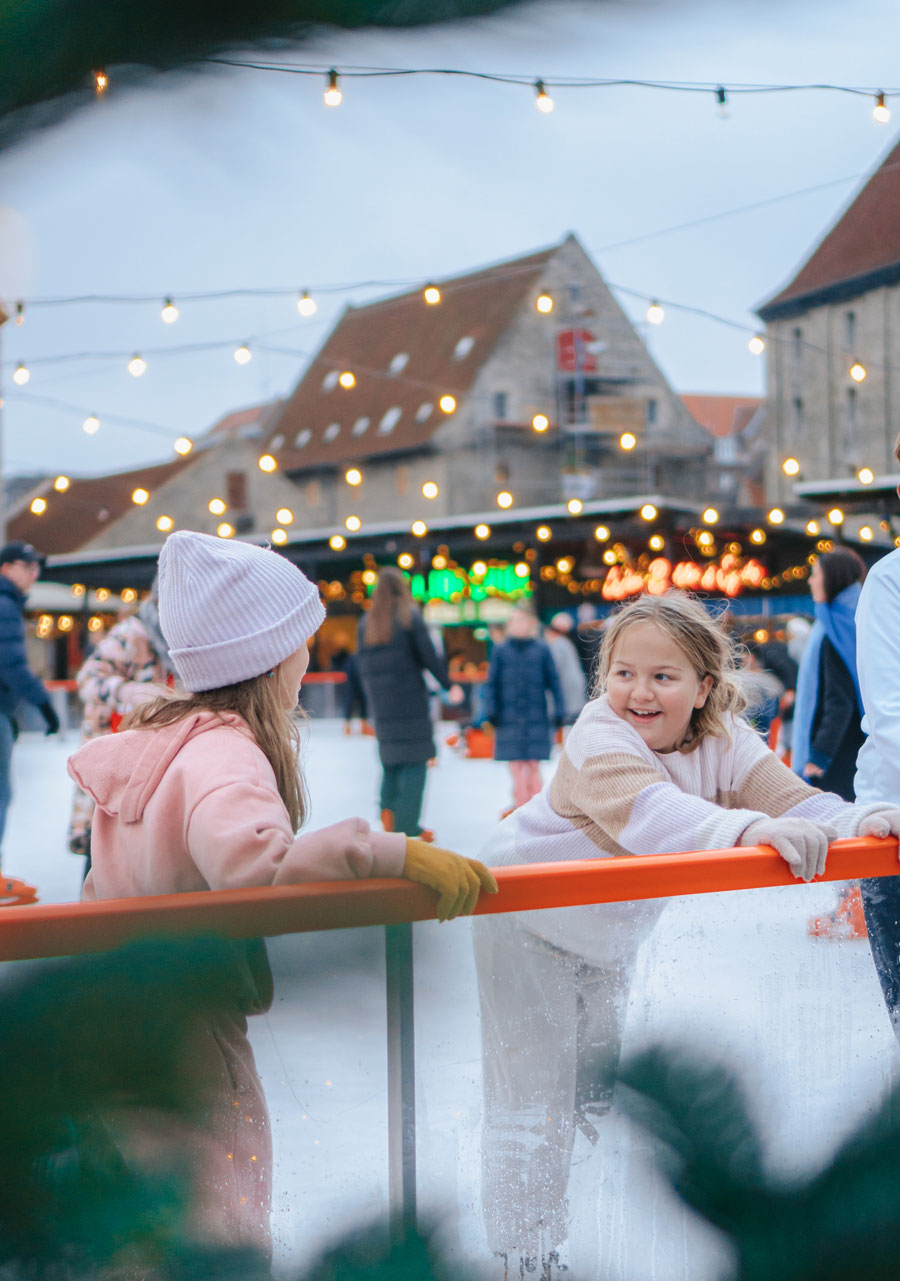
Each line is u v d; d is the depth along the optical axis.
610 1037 1.60
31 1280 1.29
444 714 22.86
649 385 46.09
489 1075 1.52
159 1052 1.33
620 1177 1.60
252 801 1.56
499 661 8.98
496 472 44.41
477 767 13.91
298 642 1.78
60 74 1.41
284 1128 1.42
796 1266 1.60
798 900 1.73
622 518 20.38
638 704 2.11
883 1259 1.62
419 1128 1.48
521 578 27.28
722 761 2.21
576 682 11.55
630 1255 1.60
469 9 1.41
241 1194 1.39
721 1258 1.60
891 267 34.12
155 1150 1.34
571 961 1.57
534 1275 1.55
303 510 49.41
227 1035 1.37
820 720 4.65
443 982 1.49
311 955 1.41
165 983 1.33
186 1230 1.35
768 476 38.41
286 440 51.09
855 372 9.34
